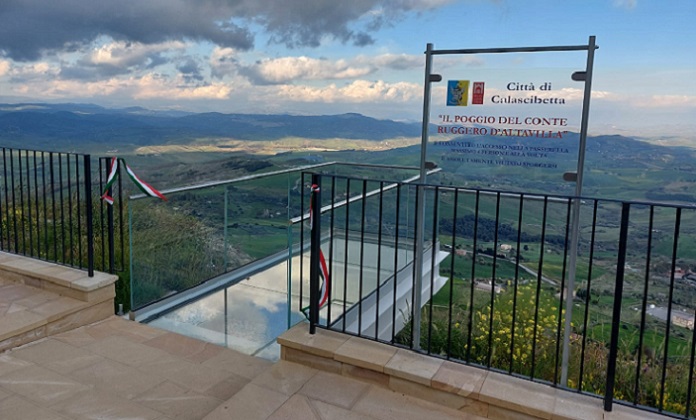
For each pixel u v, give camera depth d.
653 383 3.61
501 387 2.43
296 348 2.86
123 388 2.81
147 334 3.55
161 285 4.01
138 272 3.77
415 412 2.43
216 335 3.76
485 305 4.36
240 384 2.91
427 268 4.96
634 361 3.74
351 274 4.39
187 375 3.00
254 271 5.02
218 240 4.54
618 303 2.21
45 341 3.35
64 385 2.81
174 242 4.06
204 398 2.75
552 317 4.04
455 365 2.63
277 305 4.32
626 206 2.18
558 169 2.51
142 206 3.73
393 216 4.73
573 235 2.49
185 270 4.23
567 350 2.58
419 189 2.86
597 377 3.69
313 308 2.95
